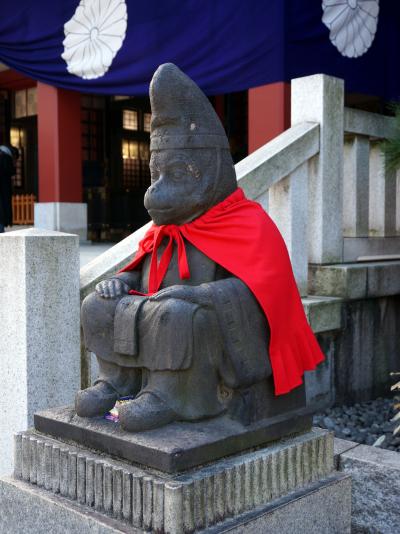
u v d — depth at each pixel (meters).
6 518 2.93
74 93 11.92
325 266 5.27
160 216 2.83
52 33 10.87
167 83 2.76
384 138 5.90
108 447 2.63
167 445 2.48
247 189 4.49
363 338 5.41
